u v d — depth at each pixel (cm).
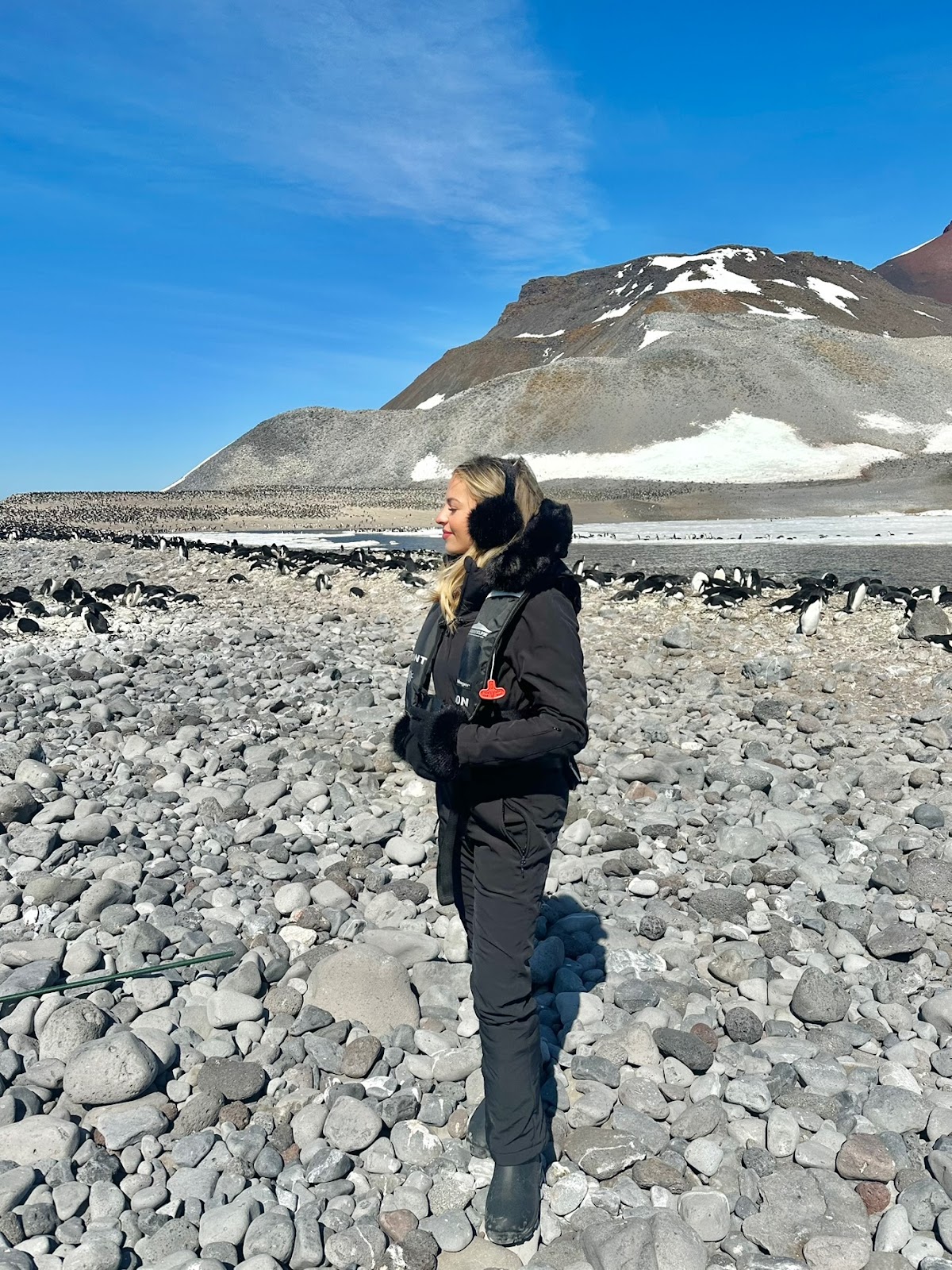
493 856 267
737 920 457
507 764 251
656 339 16000
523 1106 262
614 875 511
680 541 4138
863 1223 267
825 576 1570
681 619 1335
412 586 1738
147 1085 312
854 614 1282
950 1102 316
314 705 866
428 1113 308
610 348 17038
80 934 423
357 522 7350
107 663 1030
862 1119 306
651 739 788
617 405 12494
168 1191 271
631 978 393
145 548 2839
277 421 15612
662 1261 247
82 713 816
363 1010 361
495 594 257
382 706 866
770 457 10656
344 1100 304
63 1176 273
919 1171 284
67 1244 250
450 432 13300
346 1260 252
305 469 14250
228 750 714
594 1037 351
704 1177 285
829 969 411
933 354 13988
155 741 743
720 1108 307
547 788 264
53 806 560
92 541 3384
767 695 939
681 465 10588
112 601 1620
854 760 730
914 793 650
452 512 271
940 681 934
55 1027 332
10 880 473
